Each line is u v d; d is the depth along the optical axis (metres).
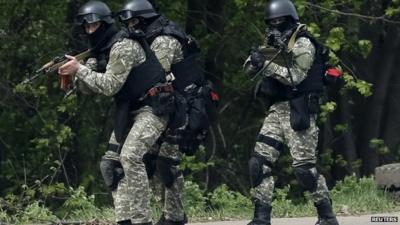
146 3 25.06
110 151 24.95
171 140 25.55
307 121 25.41
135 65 24.05
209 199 39.50
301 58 25.14
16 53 56.25
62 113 56.38
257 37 55.94
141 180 24.02
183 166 52.66
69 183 55.31
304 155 25.64
